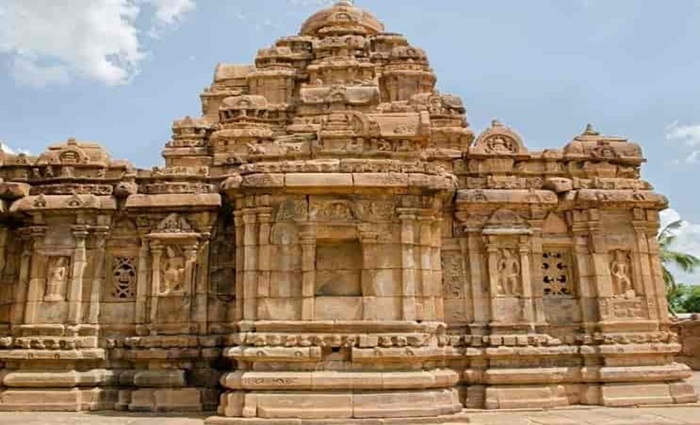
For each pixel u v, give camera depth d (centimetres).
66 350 1655
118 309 1733
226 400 1419
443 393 1434
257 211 1500
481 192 1742
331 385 1377
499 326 1673
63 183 1800
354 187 1473
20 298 1734
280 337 1423
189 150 2314
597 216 1759
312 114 2091
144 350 1655
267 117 2412
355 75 2500
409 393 1387
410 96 2605
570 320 1742
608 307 1716
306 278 1460
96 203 1739
